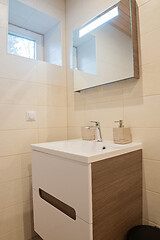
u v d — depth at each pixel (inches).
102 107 49.1
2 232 45.7
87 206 27.1
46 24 63.6
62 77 61.9
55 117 59.2
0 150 46.0
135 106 40.8
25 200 50.3
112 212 31.0
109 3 46.3
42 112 55.6
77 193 29.2
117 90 44.9
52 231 36.9
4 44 47.5
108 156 30.4
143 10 39.2
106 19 46.2
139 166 38.4
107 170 30.2
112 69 44.3
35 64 54.3
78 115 57.7
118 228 32.2
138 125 40.2
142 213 39.1
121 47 41.7
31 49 66.3
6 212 46.6
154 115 37.2
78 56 56.2
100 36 48.0
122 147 34.7
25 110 51.3
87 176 27.0
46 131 56.4
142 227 34.3
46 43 69.2
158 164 36.6
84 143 48.1
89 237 26.9
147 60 38.5
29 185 51.3
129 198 35.2
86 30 52.9
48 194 39.0
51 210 37.1
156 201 36.8
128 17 39.8
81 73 54.9
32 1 54.2
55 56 64.5
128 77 39.9
